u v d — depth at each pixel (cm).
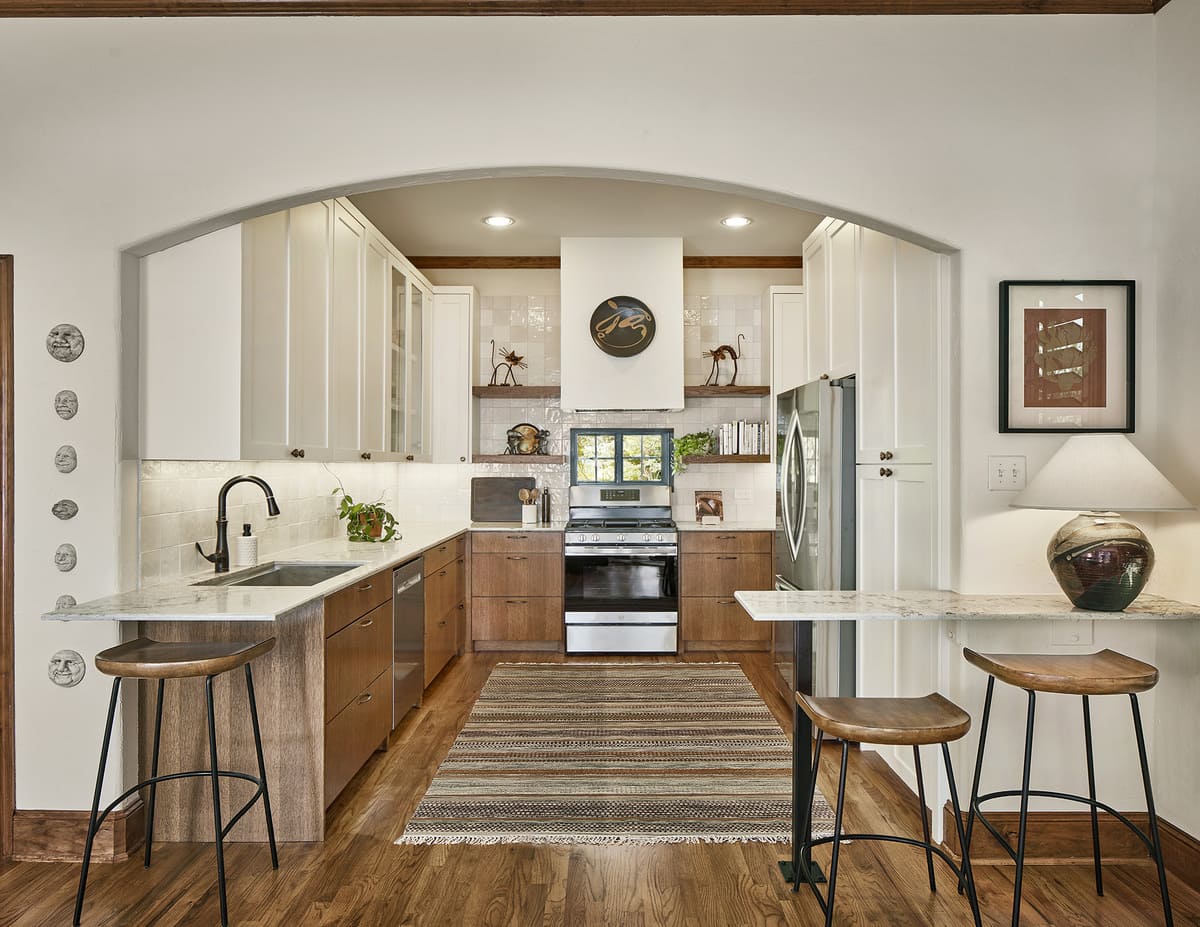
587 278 531
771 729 379
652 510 567
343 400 373
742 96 262
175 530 298
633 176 268
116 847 253
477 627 524
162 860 254
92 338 255
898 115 263
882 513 328
